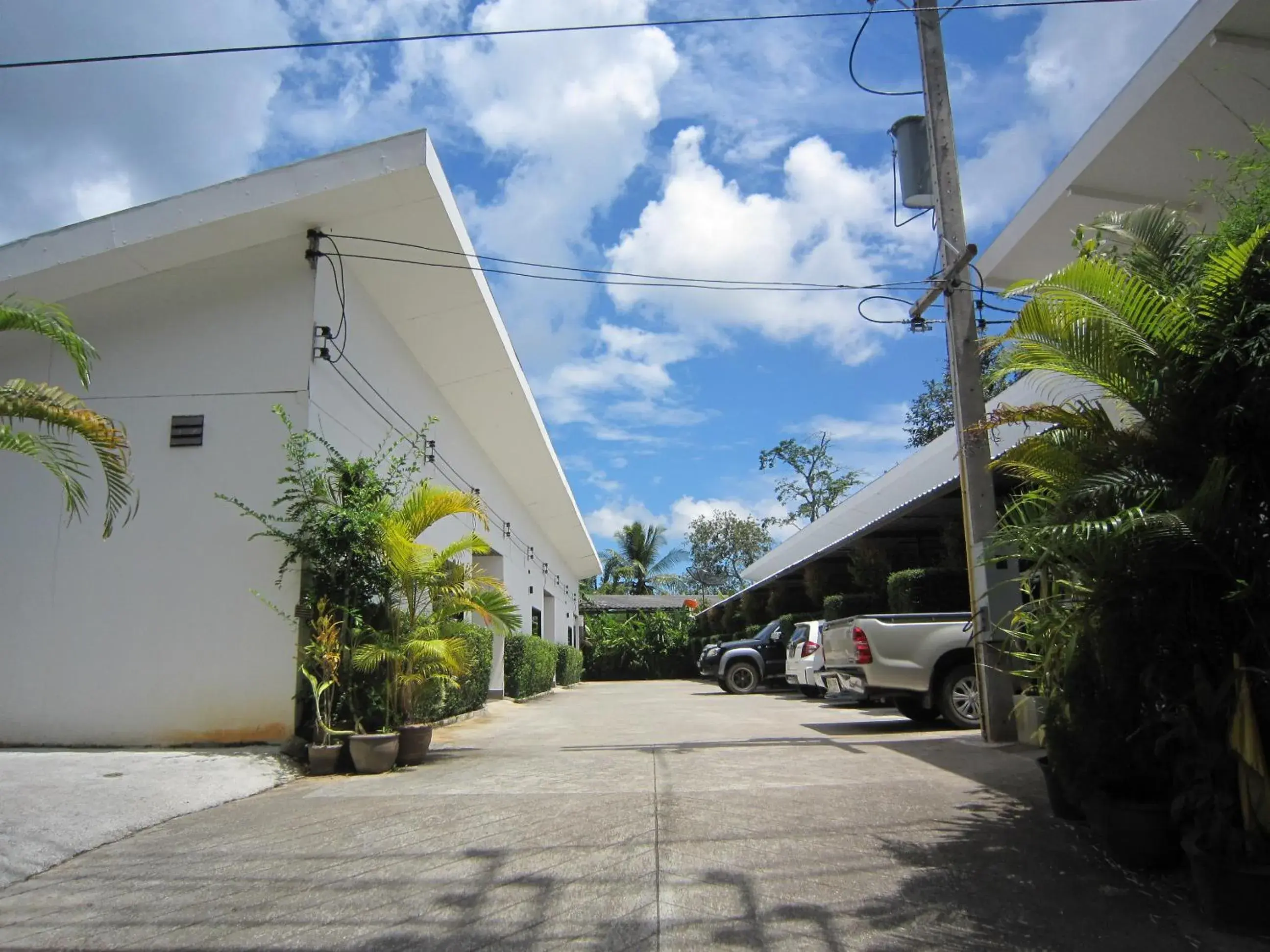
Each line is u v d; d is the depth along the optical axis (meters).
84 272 9.26
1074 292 4.57
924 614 10.96
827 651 12.38
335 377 10.28
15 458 9.45
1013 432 10.77
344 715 8.46
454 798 6.68
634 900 4.27
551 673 25.42
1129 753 4.68
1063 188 10.38
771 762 8.14
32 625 9.14
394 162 9.40
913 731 10.56
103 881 4.77
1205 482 4.00
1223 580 4.28
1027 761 7.70
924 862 4.77
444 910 4.18
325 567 8.73
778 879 4.54
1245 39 7.98
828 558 21.20
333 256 10.27
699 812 5.97
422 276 11.46
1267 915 3.72
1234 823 3.98
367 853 5.16
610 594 59.59
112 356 9.62
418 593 9.02
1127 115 9.07
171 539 9.23
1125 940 3.74
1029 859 4.80
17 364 9.62
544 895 4.35
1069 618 4.98
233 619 9.02
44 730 8.94
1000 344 5.15
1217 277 4.22
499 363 14.88
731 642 28.23
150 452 9.41
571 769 7.97
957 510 15.01
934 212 9.89
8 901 4.47
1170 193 10.28
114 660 9.03
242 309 9.74
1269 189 4.46
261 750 8.51
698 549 61.66
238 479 9.32
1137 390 4.56
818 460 50.12
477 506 9.38
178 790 6.84
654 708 16.72
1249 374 4.13
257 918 4.12
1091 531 4.18
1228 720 4.07
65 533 9.30
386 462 12.16
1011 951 3.66
